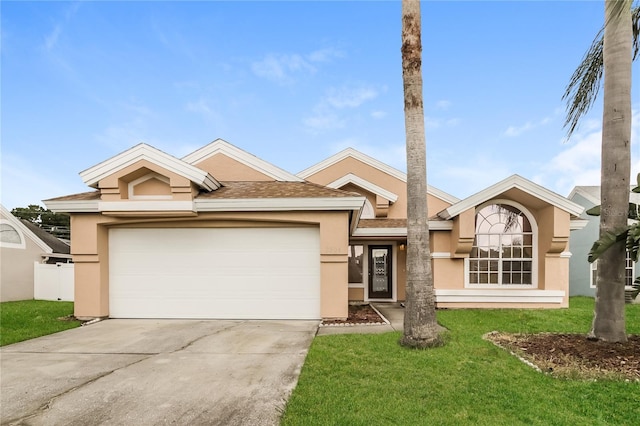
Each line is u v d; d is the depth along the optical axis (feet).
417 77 24.04
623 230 20.80
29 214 145.28
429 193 55.06
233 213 33.96
